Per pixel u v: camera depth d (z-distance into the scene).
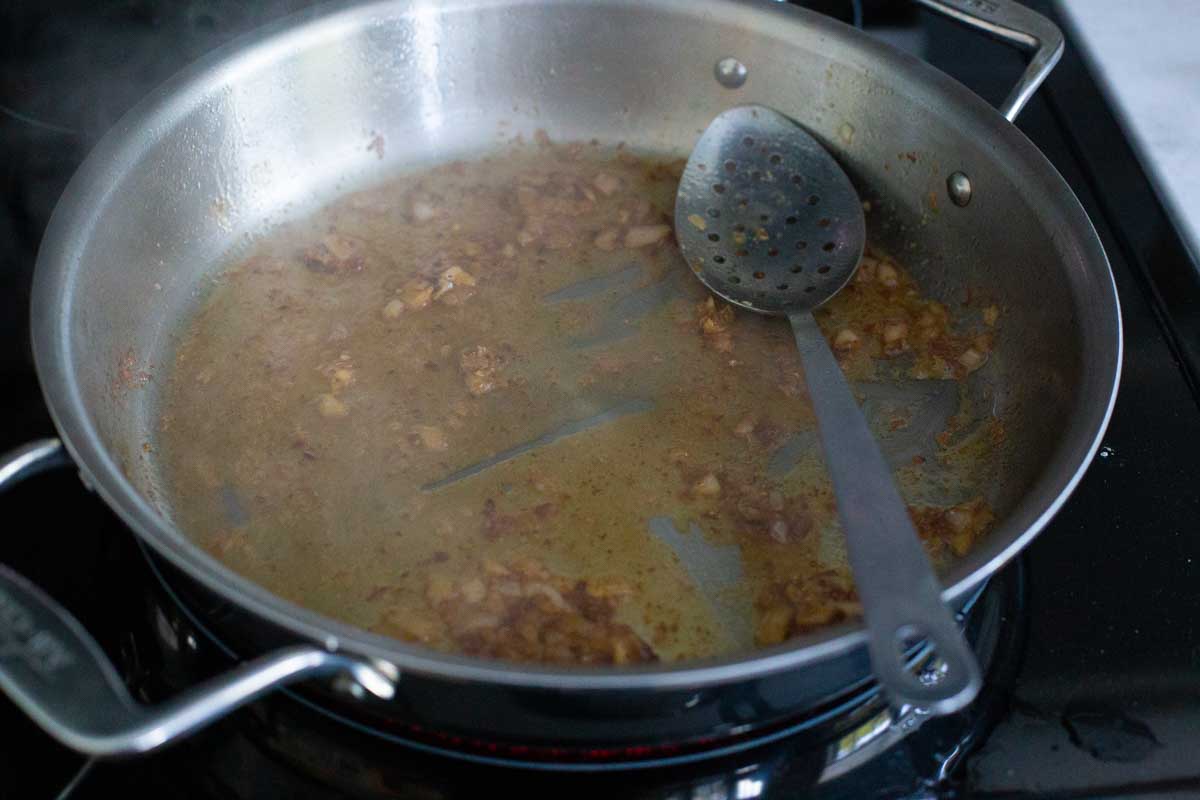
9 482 0.38
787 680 0.37
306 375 0.48
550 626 0.41
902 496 0.45
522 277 0.51
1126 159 0.55
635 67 0.55
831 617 0.42
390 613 0.42
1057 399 0.44
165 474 0.45
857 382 0.48
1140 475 0.46
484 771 0.39
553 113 0.57
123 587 0.43
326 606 0.42
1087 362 0.42
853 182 0.54
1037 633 0.42
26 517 0.44
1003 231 0.48
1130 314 0.50
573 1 0.54
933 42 0.60
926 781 0.39
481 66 0.55
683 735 0.39
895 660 0.35
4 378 0.47
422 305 0.50
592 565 0.43
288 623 0.35
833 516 0.44
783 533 0.44
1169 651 0.42
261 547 0.43
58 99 0.53
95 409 0.44
